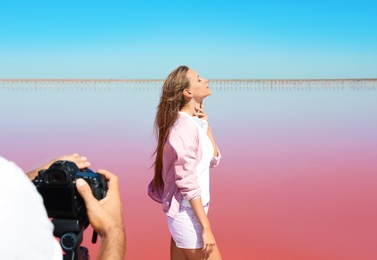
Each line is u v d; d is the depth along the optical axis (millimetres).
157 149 3316
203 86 3258
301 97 42438
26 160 11008
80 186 1194
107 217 1209
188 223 3107
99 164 10227
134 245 5371
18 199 771
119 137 14516
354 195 7617
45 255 802
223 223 6105
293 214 6473
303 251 5047
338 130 16359
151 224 6105
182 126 3068
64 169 1204
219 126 17688
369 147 12609
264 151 11945
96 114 23531
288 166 9953
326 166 9992
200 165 3184
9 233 743
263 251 5109
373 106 28828
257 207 6883
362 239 5406
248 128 16984
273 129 16688
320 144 13172
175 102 3162
